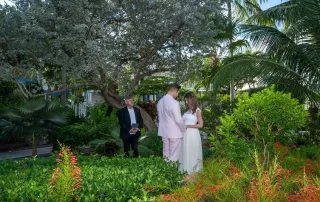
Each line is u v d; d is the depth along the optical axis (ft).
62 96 57.93
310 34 36.52
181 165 24.54
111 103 45.14
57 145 39.11
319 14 34.73
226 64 37.24
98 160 19.11
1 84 58.18
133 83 44.11
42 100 36.29
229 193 12.62
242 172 14.28
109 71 40.04
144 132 39.93
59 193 11.24
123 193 12.17
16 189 12.36
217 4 42.73
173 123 24.48
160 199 12.03
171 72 46.09
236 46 52.13
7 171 16.89
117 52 38.50
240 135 19.69
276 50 38.37
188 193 12.44
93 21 37.35
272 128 19.84
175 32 41.47
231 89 53.83
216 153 18.11
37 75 45.93
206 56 44.88
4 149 45.83
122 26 42.27
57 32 38.24
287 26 54.24
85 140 38.83
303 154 21.59
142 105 64.64
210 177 14.32
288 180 14.06
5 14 40.19
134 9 39.83
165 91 59.57
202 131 39.88
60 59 38.99
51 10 37.17
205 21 44.09
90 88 60.90
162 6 39.91
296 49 36.91
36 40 38.52
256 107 18.37
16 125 35.22
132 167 16.60
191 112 24.44
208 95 43.80
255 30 38.81
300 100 34.94
